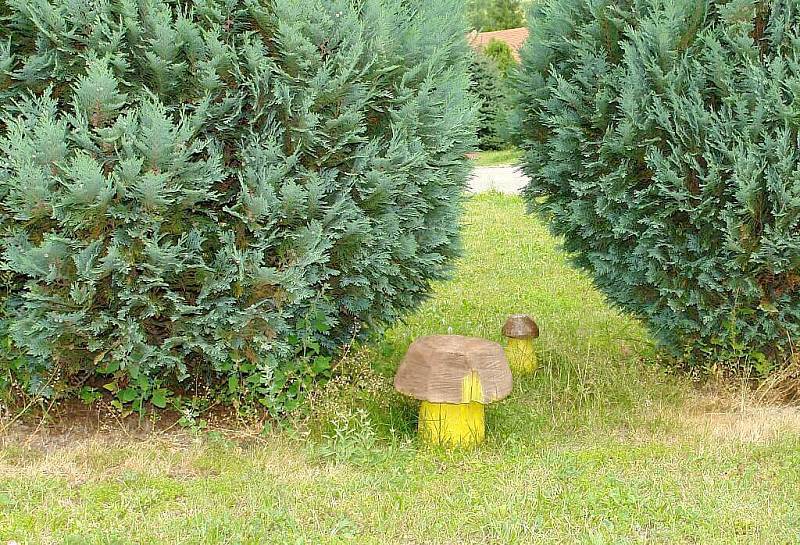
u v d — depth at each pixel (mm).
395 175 6656
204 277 6500
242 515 6016
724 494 6223
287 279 6469
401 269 7000
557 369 7727
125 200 6352
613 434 6934
